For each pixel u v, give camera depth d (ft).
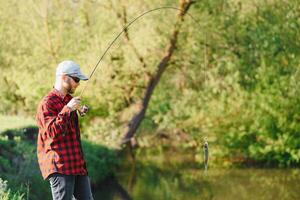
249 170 103.81
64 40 107.34
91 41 104.73
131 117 107.14
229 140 110.11
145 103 107.34
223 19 106.73
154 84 107.04
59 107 31.19
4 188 42.83
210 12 106.63
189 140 136.98
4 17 109.09
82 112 32.12
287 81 102.94
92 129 97.50
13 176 57.57
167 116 118.21
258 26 104.73
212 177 96.37
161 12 103.09
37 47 107.34
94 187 80.18
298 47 101.71
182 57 109.40
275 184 87.92
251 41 107.34
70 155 31.35
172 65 111.55
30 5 107.34
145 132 139.95
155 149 139.95
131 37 102.89
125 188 84.02
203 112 111.34
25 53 108.37
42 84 105.60
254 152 106.63
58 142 31.14
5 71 109.81
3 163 59.21
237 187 85.66
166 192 81.61
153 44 103.40
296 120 103.86
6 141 65.82
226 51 108.27
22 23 108.58
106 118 103.19
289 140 103.81
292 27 101.30
